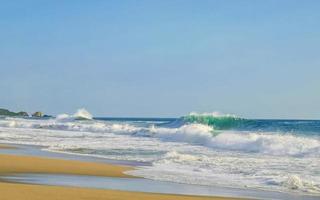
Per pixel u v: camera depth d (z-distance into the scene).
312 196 14.34
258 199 13.67
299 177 17.83
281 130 47.31
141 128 57.59
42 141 39.16
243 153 29.17
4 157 23.17
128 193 13.02
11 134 49.56
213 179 17.55
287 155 27.44
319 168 20.94
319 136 36.91
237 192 14.87
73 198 11.45
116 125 64.25
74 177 17.48
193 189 15.27
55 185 15.24
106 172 19.14
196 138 40.50
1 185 13.20
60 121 92.06
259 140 32.75
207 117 58.03
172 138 44.22
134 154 28.11
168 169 20.41
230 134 38.88
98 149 31.41
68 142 38.16
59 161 22.30
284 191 15.14
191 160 23.80
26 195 11.46
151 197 12.48
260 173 19.23
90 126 64.50
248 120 55.06
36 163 21.16
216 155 27.44
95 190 13.13
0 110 171.62
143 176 18.16
